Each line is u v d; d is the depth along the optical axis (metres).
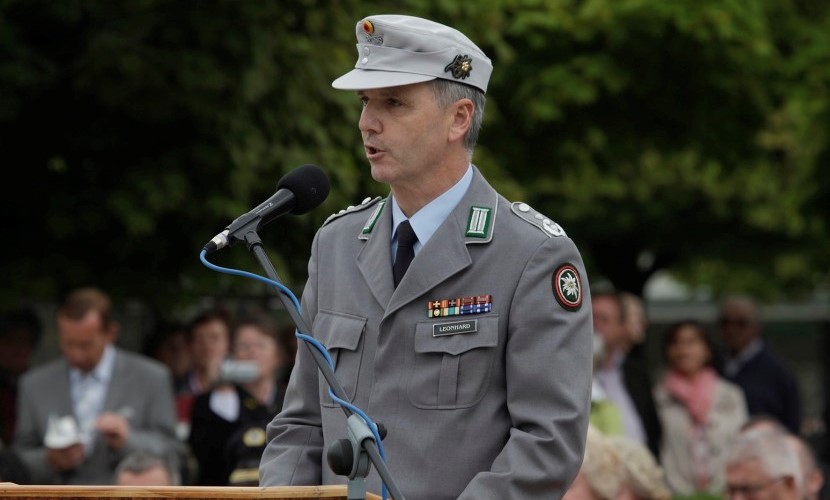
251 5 22.44
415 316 9.52
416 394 9.38
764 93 34.06
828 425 34.38
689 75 33.41
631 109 34.12
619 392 22.92
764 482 14.57
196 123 23.30
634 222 53.28
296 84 23.45
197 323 24.06
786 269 57.75
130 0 22.27
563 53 32.91
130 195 22.95
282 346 24.30
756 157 36.88
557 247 9.48
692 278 61.22
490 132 32.75
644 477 13.59
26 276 23.97
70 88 23.44
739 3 32.53
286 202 9.30
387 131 9.54
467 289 9.49
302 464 9.95
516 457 9.05
